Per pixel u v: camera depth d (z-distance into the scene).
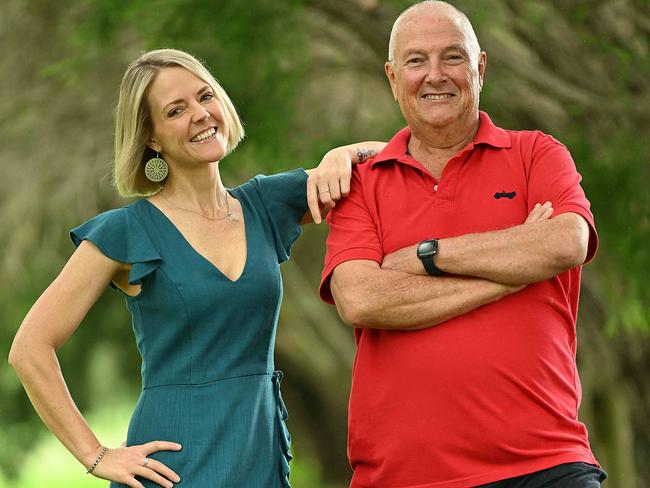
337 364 22.91
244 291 5.98
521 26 13.40
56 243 18.00
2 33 16.27
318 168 6.37
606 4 13.10
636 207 12.93
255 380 6.02
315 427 26.84
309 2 13.02
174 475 5.85
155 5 13.15
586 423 15.64
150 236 6.01
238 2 13.15
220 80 13.57
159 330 5.98
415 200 6.14
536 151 6.15
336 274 6.09
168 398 5.95
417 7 6.15
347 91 15.51
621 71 13.28
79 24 14.71
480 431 5.82
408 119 6.17
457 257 5.88
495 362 5.84
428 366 5.89
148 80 6.04
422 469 5.89
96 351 27.05
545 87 13.12
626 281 13.38
